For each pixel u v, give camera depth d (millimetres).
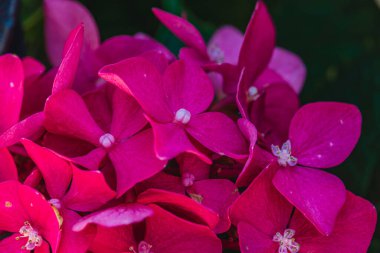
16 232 249
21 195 242
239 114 278
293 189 250
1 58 257
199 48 280
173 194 238
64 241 241
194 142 255
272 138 284
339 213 253
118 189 244
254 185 246
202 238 247
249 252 246
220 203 253
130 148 251
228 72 278
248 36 273
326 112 263
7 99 258
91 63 287
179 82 261
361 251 251
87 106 263
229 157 257
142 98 249
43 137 256
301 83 324
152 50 274
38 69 273
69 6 306
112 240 244
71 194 246
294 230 253
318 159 260
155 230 248
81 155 257
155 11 274
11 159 248
